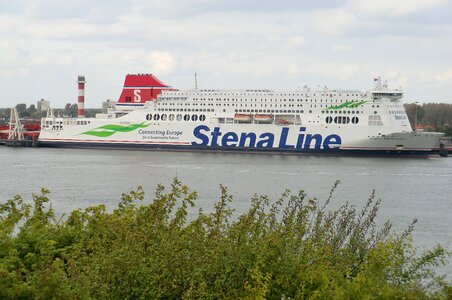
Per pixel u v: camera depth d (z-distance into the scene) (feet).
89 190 379.55
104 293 99.25
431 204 347.97
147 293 101.19
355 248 124.47
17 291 95.30
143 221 119.14
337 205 331.16
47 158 617.21
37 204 140.56
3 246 116.67
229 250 110.22
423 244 240.12
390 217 302.45
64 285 95.55
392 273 112.68
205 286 100.58
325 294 101.14
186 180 437.58
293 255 112.06
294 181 442.91
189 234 115.24
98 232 125.90
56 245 125.70
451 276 165.68
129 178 444.14
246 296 100.73
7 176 453.58
